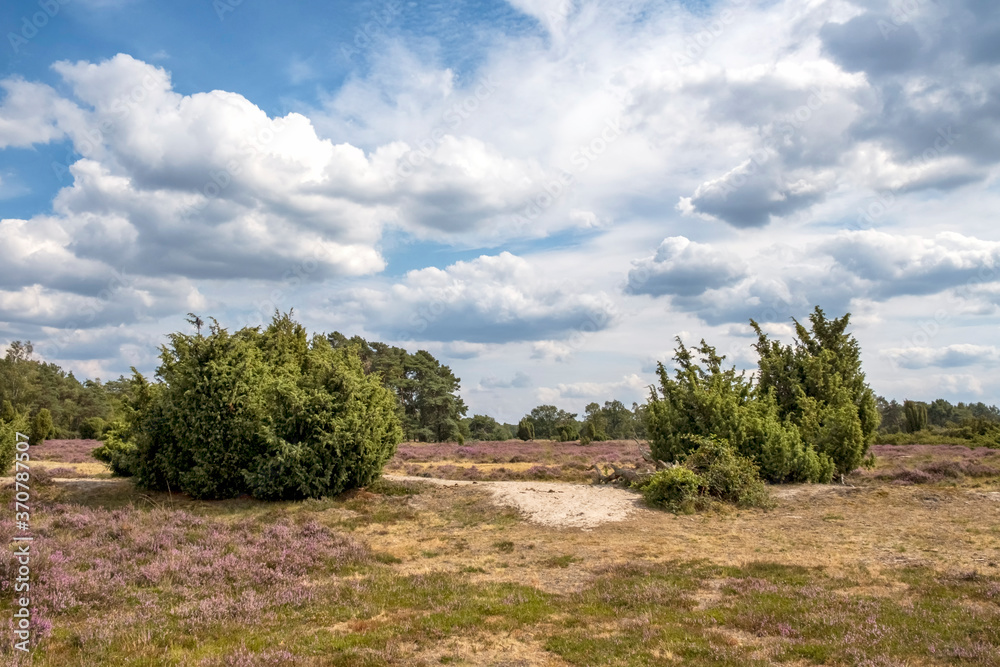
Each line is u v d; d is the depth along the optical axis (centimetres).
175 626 782
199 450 1878
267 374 2117
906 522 1454
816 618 775
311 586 1003
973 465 2555
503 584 1045
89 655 669
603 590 980
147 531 1283
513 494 1920
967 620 740
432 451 4619
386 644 727
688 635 743
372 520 1680
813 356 2533
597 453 4147
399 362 7288
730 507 1688
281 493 1903
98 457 2561
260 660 651
